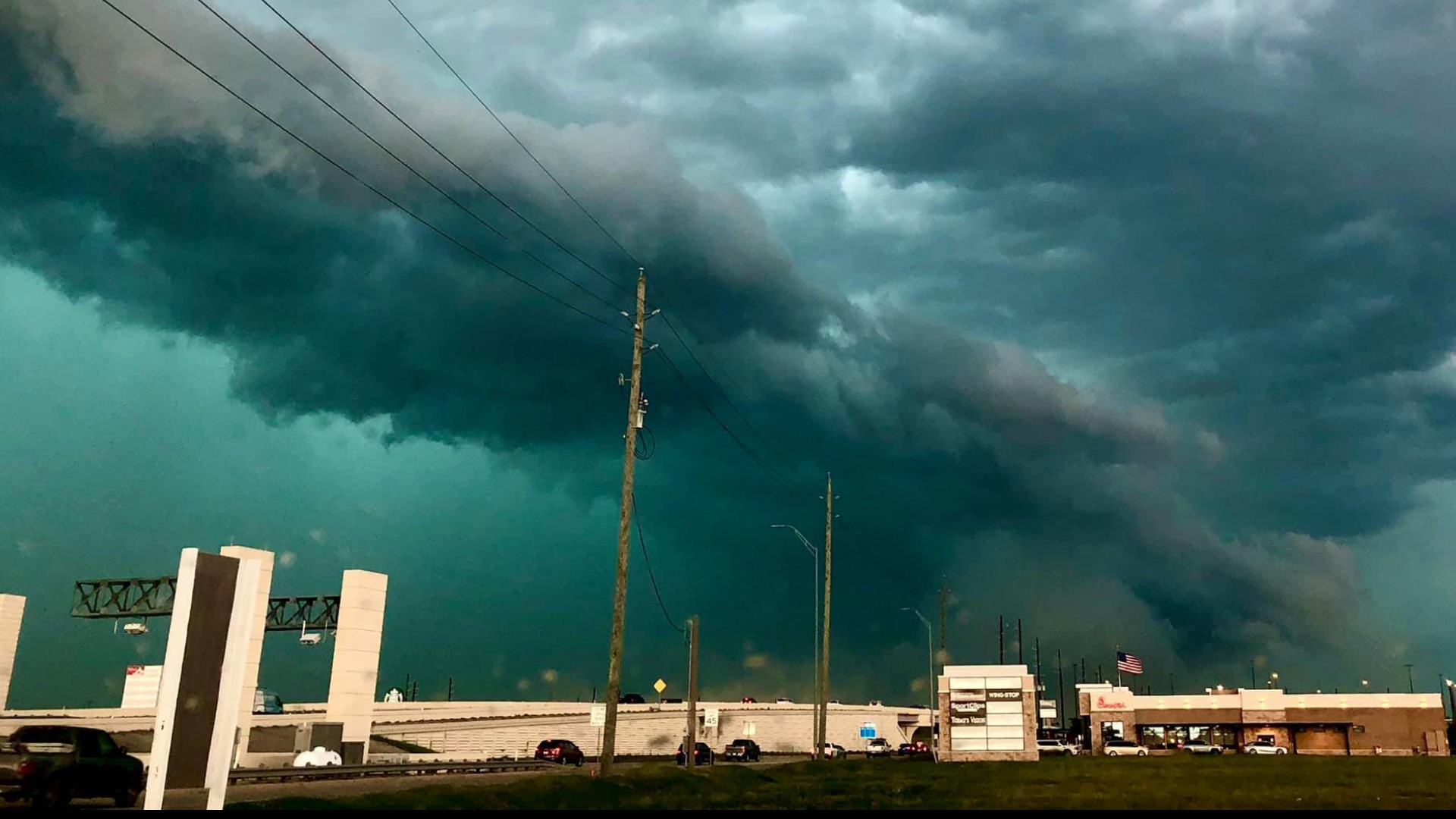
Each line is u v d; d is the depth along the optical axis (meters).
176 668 19.77
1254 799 37.00
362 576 71.81
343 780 47.75
